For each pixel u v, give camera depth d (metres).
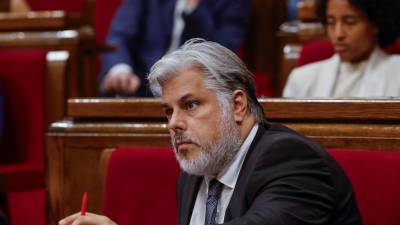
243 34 12.20
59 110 9.41
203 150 4.44
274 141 4.39
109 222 4.25
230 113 4.46
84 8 12.95
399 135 5.30
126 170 5.81
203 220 4.84
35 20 9.95
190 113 4.45
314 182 4.25
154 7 11.84
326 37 9.05
